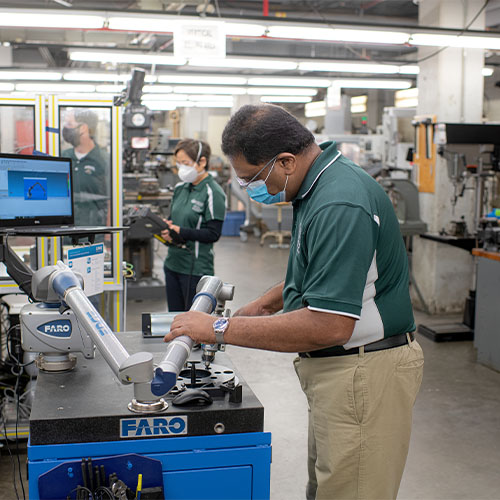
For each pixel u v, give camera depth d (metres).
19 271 1.61
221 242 10.17
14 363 2.84
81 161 3.03
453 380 3.94
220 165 11.96
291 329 1.25
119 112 3.04
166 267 3.45
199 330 1.25
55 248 2.98
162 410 1.23
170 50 9.35
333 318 1.24
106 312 3.18
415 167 5.80
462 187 4.98
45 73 8.64
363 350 1.38
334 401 1.39
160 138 8.27
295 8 7.64
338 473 1.40
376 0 7.32
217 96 11.88
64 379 1.40
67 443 1.19
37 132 2.98
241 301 6.02
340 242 1.24
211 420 1.25
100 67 10.78
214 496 1.27
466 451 2.94
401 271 1.42
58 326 1.44
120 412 1.22
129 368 1.09
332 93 9.97
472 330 4.91
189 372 1.42
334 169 1.35
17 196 2.01
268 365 4.18
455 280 5.67
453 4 5.54
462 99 5.62
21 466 2.62
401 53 10.66
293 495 2.52
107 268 3.07
